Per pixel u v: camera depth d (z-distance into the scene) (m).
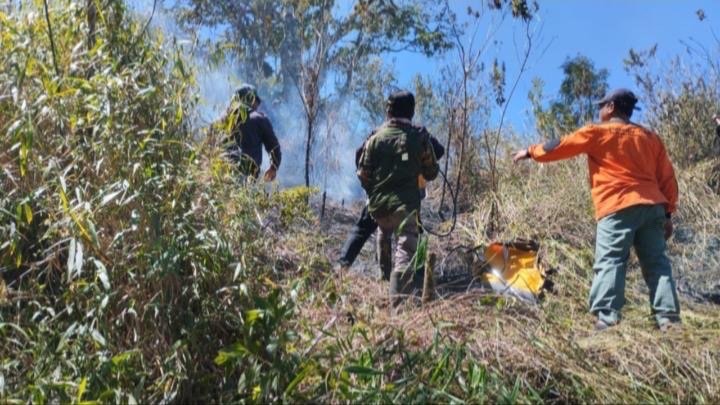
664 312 4.90
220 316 3.96
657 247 5.10
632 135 5.25
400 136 5.62
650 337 4.45
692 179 7.43
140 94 4.25
